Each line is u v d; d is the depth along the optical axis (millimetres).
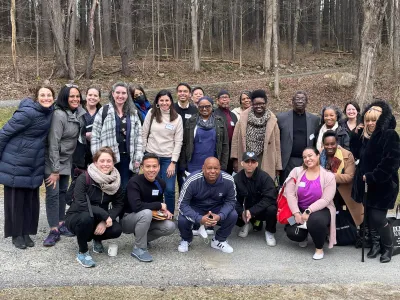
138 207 4430
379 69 22906
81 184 4266
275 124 5355
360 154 4578
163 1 29609
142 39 31406
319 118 5586
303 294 3701
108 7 27812
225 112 5859
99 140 4832
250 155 4832
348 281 3969
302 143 5422
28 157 4457
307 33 38000
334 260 4477
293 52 28953
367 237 4770
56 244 4773
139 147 5004
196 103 6191
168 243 4949
